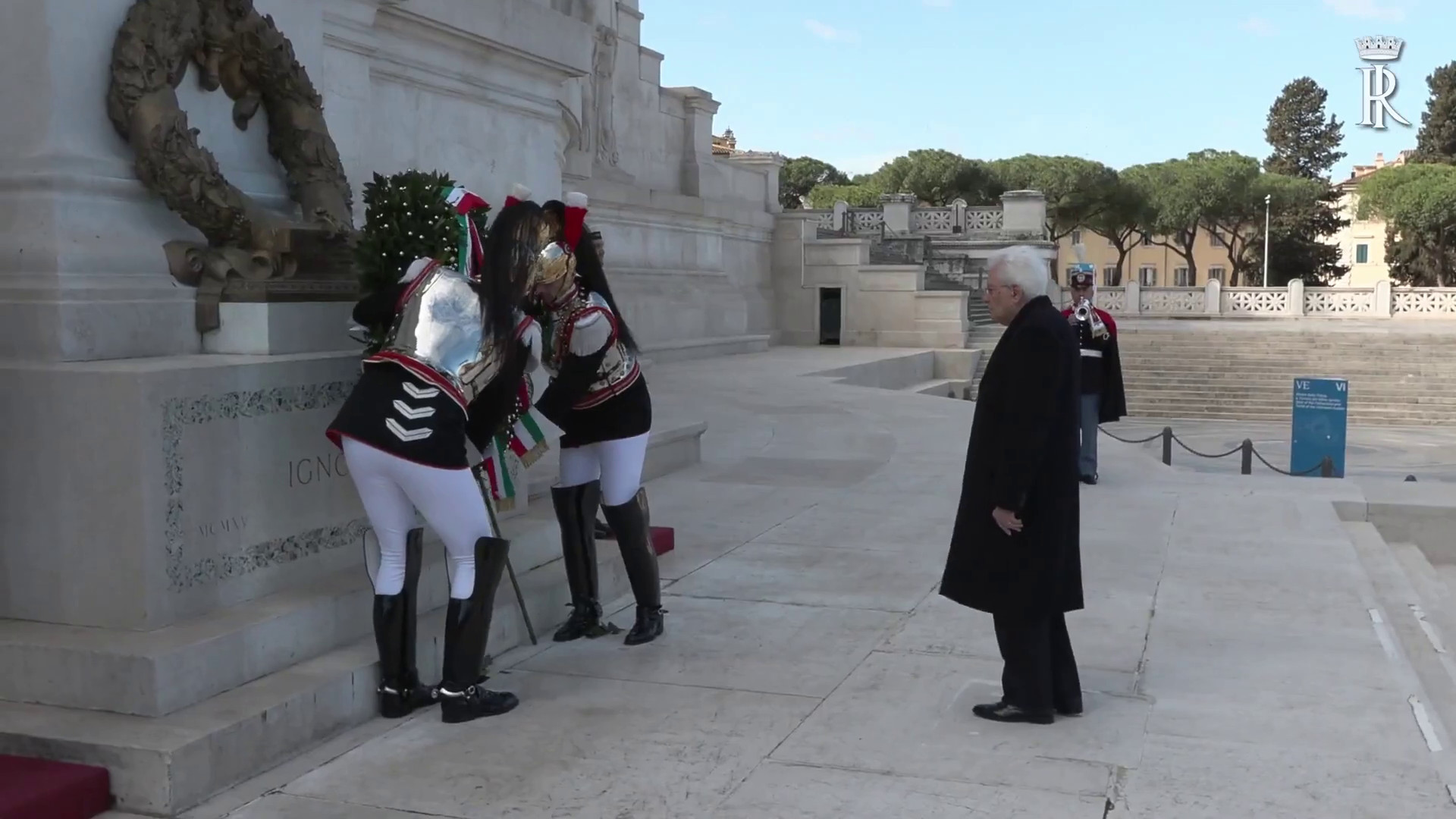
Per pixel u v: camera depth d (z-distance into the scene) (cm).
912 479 1049
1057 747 436
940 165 6212
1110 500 947
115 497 412
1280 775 411
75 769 373
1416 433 2619
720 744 439
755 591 664
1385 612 628
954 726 457
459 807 385
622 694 494
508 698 473
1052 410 432
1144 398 3008
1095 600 647
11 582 427
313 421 491
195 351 481
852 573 707
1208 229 7062
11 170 443
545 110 863
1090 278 1016
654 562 568
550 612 588
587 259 543
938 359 2980
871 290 3186
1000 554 448
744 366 2362
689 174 2881
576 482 565
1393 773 413
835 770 416
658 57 2759
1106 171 6269
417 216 472
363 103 667
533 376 809
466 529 451
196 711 402
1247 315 4106
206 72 506
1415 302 4031
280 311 481
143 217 475
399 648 457
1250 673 524
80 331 433
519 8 792
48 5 438
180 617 428
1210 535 814
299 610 454
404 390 432
